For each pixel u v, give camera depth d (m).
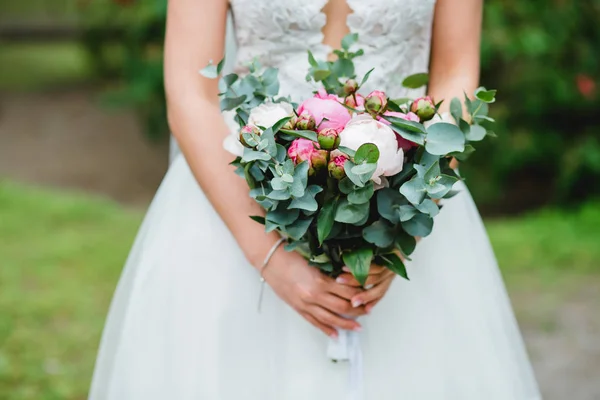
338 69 1.61
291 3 1.66
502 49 5.36
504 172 6.10
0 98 11.20
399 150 1.39
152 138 6.64
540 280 4.59
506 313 1.90
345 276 1.54
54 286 4.56
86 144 8.88
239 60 1.75
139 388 1.67
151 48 6.36
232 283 1.69
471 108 1.54
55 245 5.33
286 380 1.67
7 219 5.94
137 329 1.71
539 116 5.98
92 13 8.17
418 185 1.39
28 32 17.44
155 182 7.62
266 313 1.70
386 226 1.46
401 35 1.71
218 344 1.67
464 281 1.81
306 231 1.49
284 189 1.38
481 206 6.51
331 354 1.61
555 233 5.36
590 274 4.65
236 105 1.56
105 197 7.14
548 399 3.25
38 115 10.19
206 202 1.74
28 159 8.35
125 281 1.84
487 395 1.75
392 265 1.50
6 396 3.21
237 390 1.66
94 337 3.85
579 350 3.69
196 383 1.65
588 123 6.03
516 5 5.55
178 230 1.75
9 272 4.77
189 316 1.69
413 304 1.76
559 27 5.58
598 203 5.96
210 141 1.62
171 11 1.68
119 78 9.45
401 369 1.73
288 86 1.71
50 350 3.69
